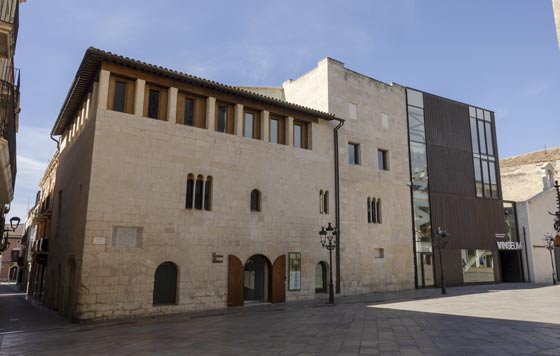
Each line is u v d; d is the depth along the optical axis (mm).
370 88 30266
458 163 34906
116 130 17859
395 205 29859
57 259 22328
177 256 18656
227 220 20562
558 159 46188
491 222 36031
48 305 23234
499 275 35750
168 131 19344
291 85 31312
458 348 10344
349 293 25703
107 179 17281
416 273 30047
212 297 19438
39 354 10461
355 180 27578
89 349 11000
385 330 13266
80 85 19984
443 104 35156
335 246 23484
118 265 17016
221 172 20797
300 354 10016
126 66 18594
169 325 15109
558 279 38719
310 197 24469
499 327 13469
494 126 38625
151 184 18406
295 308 19656
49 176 34938
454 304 20609
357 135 28531
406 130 32031
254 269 22156
